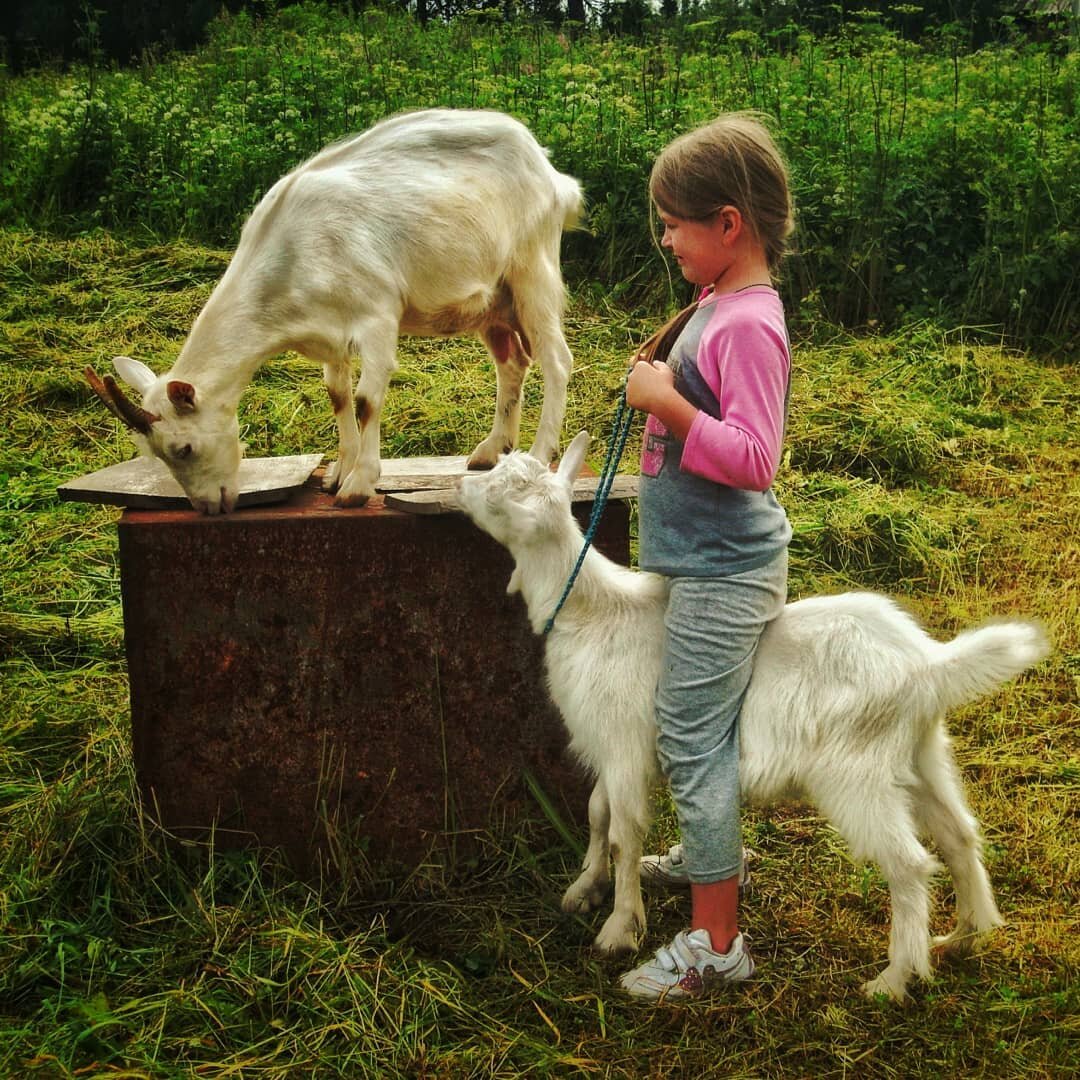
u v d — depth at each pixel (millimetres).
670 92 9242
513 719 3145
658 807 3434
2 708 3783
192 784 3107
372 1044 2527
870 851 2531
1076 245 7523
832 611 2607
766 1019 2582
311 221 2932
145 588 2979
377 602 3021
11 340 6625
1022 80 9836
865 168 8031
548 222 3279
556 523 2670
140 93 10156
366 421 3006
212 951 2775
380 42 11227
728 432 2299
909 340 7309
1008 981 2695
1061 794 3432
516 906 3035
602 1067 2473
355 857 3154
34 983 2701
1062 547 5062
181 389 2834
